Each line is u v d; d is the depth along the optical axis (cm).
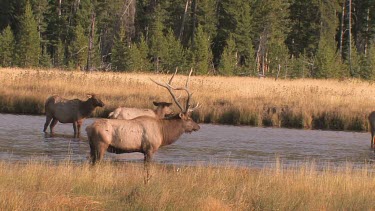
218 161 5316
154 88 10538
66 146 5891
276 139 7050
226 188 3538
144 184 3444
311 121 8531
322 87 12250
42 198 3067
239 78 15938
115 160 5166
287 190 3559
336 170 4916
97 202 3055
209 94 10044
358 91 11619
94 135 4391
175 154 5647
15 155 5219
